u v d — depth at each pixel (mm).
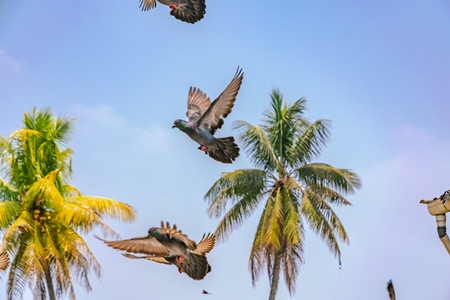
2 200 38156
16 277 36406
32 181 37875
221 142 18000
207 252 17250
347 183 39250
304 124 40469
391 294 21078
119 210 38062
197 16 17922
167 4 17875
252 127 39531
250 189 39438
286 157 40031
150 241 17188
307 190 39750
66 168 38469
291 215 38781
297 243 39281
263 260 38875
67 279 37125
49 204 36906
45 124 38312
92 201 38062
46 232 37312
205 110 18641
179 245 17203
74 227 38156
